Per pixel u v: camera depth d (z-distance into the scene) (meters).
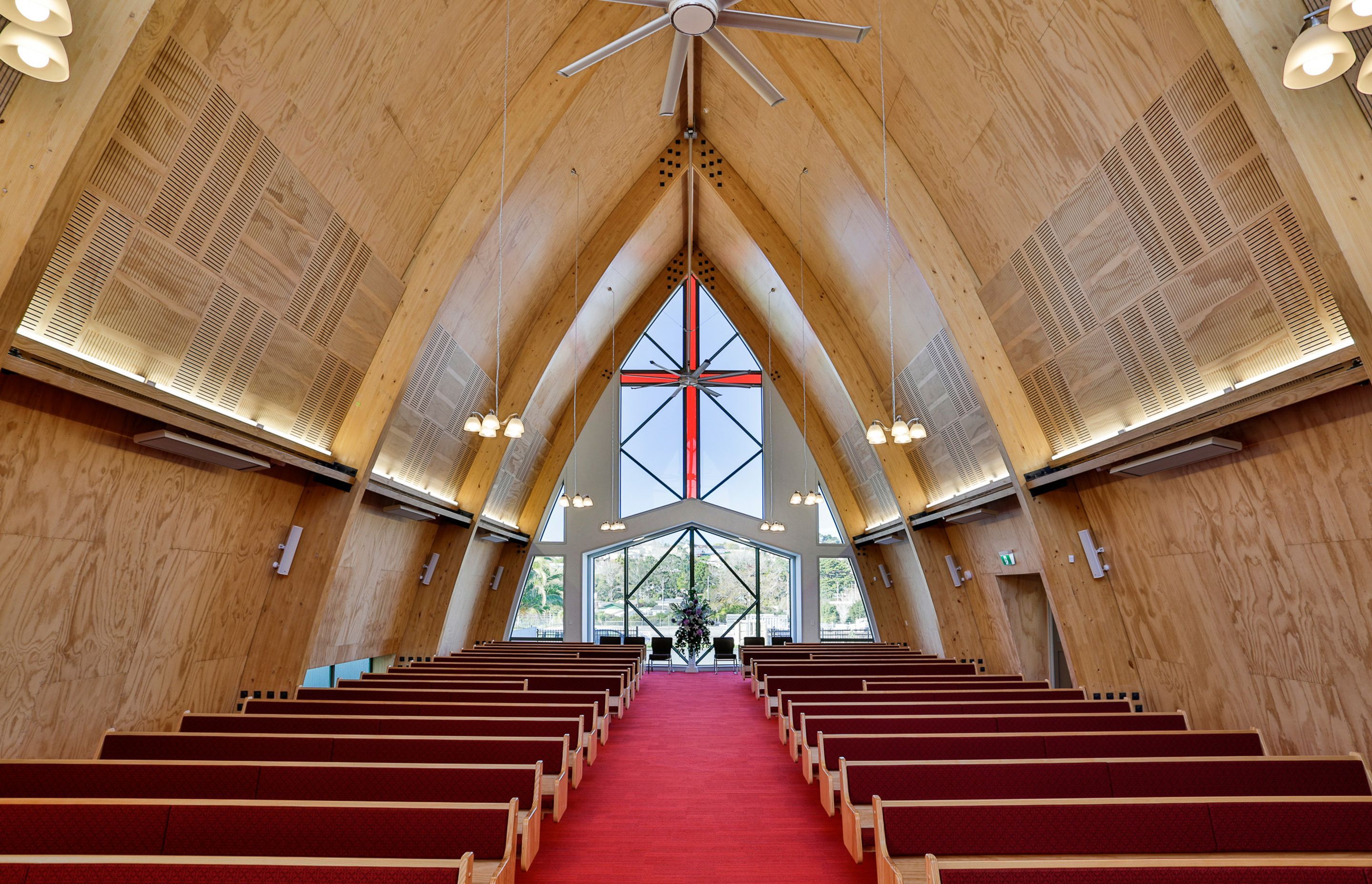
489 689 9.19
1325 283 5.14
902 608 17.11
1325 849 3.98
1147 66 5.69
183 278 6.12
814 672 11.23
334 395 8.57
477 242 9.56
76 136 4.36
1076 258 7.38
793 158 11.01
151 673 7.30
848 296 12.48
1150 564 8.09
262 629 8.69
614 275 14.62
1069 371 8.21
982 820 4.03
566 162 10.54
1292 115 4.41
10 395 5.07
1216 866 3.20
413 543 12.38
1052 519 8.97
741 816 6.19
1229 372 6.32
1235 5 4.38
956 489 12.24
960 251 8.98
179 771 4.81
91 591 6.33
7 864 3.11
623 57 9.80
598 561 20.34
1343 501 5.63
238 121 5.95
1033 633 12.14
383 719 6.50
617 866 5.12
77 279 5.33
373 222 7.96
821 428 17.30
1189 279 6.28
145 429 6.12
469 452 12.98
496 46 8.05
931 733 6.43
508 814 3.94
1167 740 5.82
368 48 6.61
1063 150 6.86
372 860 3.52
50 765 4.78
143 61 4.54
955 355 10.34
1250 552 6.69
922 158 8.70
